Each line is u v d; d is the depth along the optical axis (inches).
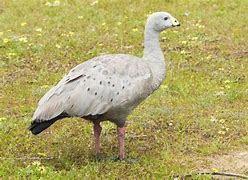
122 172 448.8
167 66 681.0
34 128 446.3
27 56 717.9
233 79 645.9
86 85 440.1
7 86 632.4
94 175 441.1
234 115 554.9
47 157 475.5
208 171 450.0
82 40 768.9
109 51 734.5
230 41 761.6
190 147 494.0
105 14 864.3
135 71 450.3
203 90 616.7
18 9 885.2
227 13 863.7
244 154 485.7
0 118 546.3
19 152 484.7
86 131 525.0
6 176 440.8
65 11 877.2
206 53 724.0
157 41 473.7
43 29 810.8
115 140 510.9
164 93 605.9
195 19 841.5
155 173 446.3
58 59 711.7
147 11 876.0
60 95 439.8
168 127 534.3
